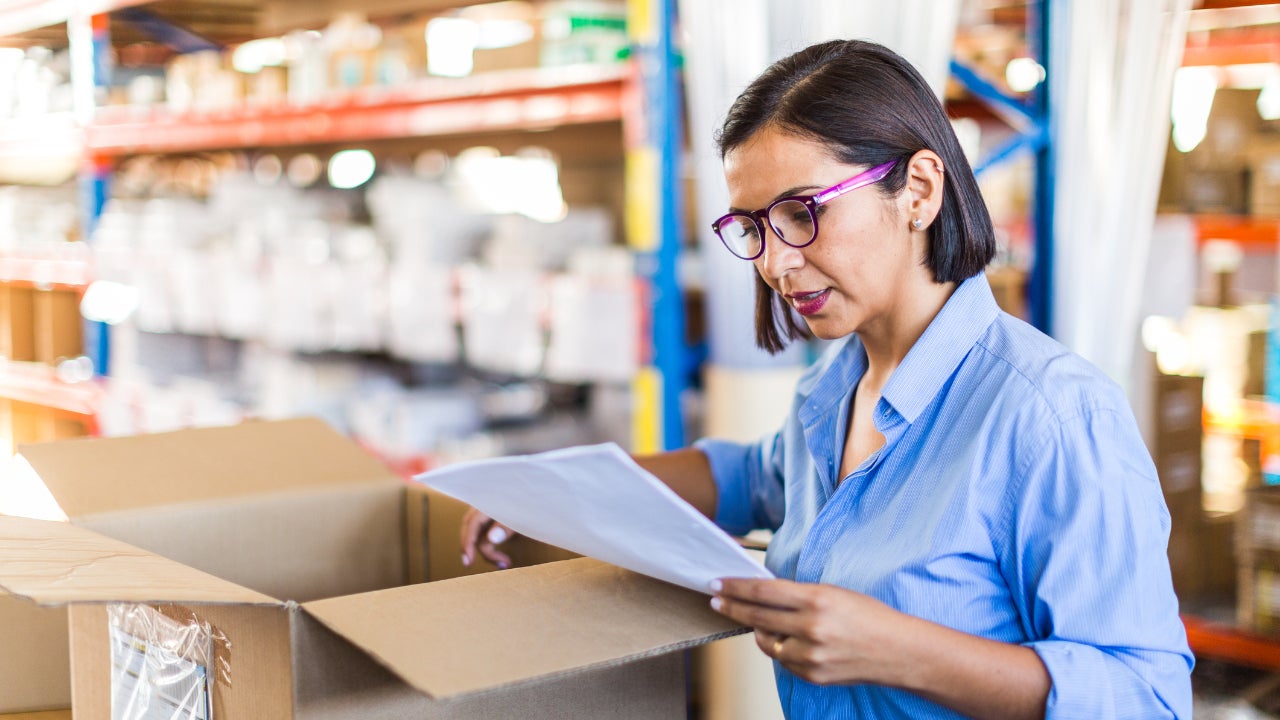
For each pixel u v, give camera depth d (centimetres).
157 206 430
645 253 253
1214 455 320
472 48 321
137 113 418
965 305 104
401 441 348
